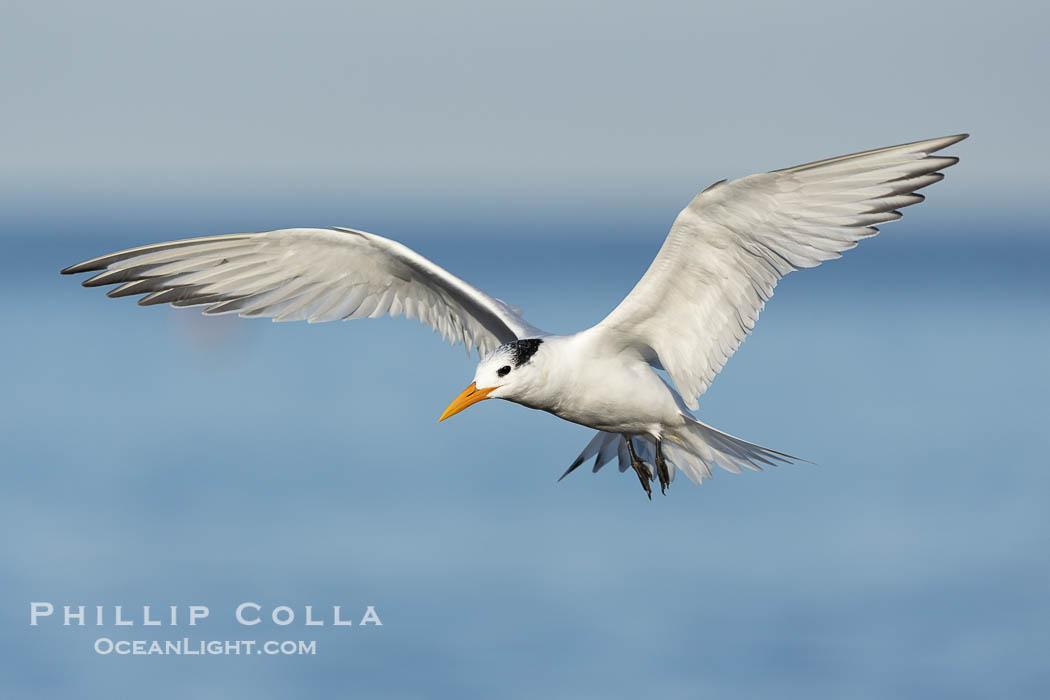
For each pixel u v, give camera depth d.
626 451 9.20
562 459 25.50
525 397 7.96
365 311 8.65
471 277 74.94
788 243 7.43
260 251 8.33
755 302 7.59
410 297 8.70
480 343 8.88
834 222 7.35
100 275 8.10
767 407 30.22
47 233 156.38
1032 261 101.12
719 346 7.74
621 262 96.44
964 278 80.06
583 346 7.98
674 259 7.58
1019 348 42.53
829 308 58.44
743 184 7.22
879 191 7.27
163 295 8.26
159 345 44.00
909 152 7.22
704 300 7.72
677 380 7.90
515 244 144.75
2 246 116.69
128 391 33.56
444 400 31.64
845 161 7.20
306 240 8.30
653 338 7.93
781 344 44.19
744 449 8.12
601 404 8.09
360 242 8.33
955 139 7.19
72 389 33.94
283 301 8.50
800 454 25.66
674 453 8.50
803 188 7.28
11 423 29.14
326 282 8.52
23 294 63.97
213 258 8.29
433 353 40.94
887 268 93.38
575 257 107.00
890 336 46.47
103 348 43.25
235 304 8.41
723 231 7.45
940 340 45.09
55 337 46.59
